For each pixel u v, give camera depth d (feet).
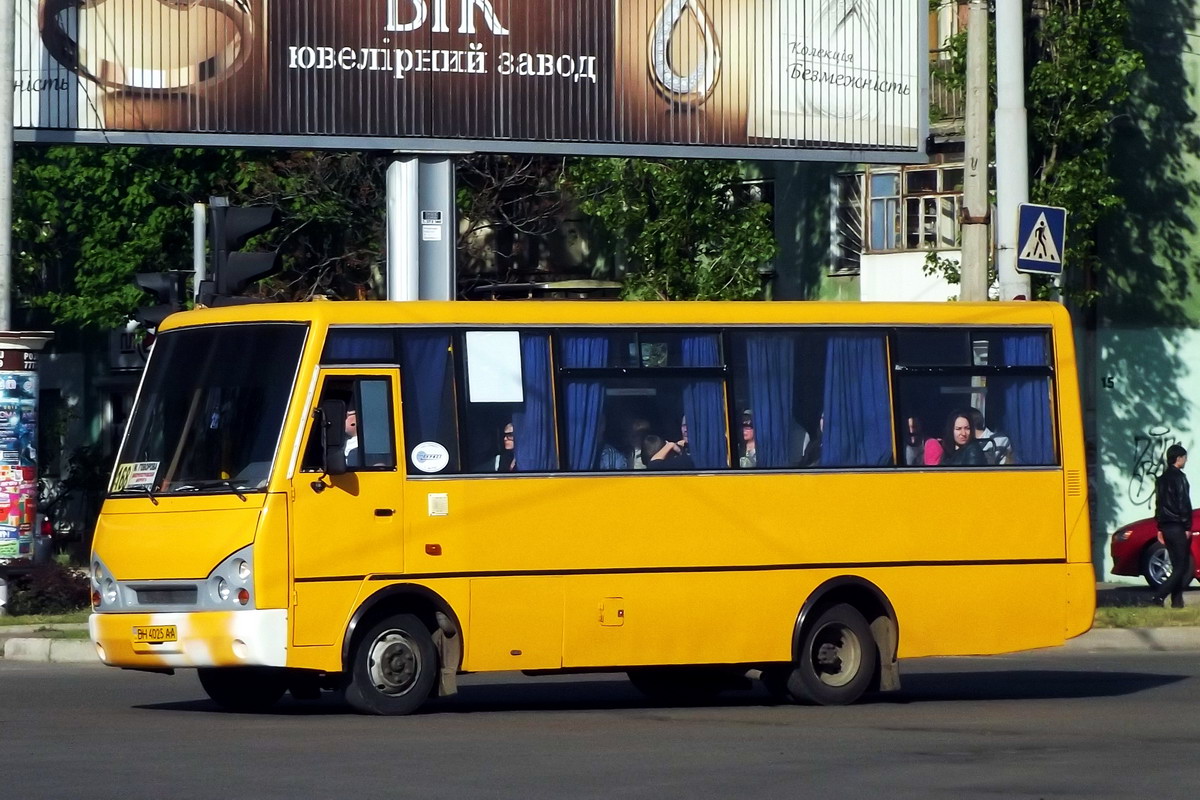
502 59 119.24
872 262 157.99
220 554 63.10
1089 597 75.41
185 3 113.50
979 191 98.17
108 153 162.30
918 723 64.64
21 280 187.21
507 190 170.71
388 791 46.29
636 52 122.83
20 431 110.83
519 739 58.39
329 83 115.65
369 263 164.04
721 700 76.79
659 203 157.89
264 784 47.42
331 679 68.33
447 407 66.69
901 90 132.26
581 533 67.72
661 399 69.72
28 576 112.27
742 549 70.03
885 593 72.08
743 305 71.56
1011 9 97.86
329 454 63.77
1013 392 75.10
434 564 65.62
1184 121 153.89
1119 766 52.24
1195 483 153.07
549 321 68.54
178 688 80.07
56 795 45.32
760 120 127.34
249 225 85.71
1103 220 153.48
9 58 107.76
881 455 72.59
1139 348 154.20
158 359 68.03
